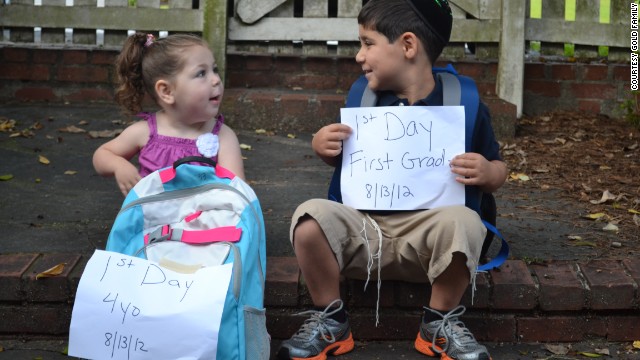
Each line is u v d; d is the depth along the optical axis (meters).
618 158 5.31
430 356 3.24
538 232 3.96
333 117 5.90
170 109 3.36
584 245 3.79
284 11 6.33
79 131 5.66
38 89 6.41
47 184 4.64
